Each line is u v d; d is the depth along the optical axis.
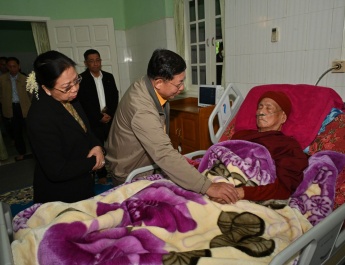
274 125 1.46
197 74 3.34
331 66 1.87
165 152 1.08
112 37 3.88
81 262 0.74
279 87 1.64
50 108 1.10
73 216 0.84
